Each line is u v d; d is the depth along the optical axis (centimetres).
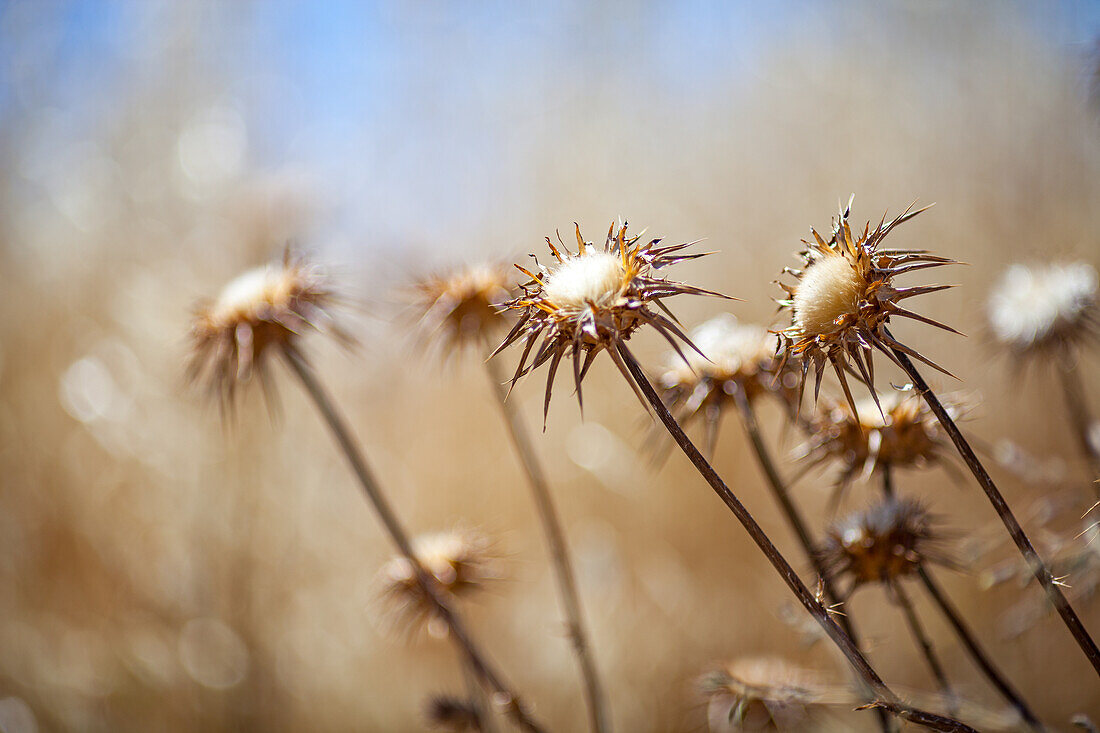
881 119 181
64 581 167
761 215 176
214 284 169
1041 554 82
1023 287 88
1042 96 167
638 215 183
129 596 166
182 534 167
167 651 158
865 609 142
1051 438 134
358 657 158
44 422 175
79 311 180
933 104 181
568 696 145
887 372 143
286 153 188
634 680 146
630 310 65
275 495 169
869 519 76
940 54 182
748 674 85
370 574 162
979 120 172
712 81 200
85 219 182
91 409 168
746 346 80
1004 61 173
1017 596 130
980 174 165
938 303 152
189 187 179
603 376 172
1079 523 88
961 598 137
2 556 165
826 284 66
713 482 66
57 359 179
